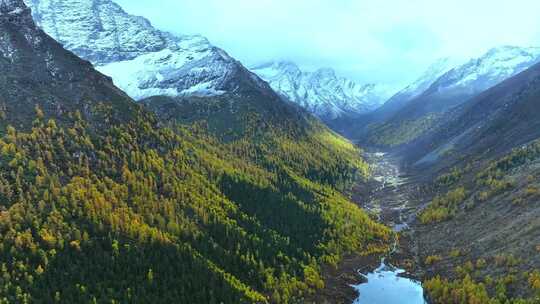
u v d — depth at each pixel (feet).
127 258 534.78
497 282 535.19
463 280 562.25
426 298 581.12
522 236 608.19
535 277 504.02
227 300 521.65
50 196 566.77
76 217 562.66
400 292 607.37
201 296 517.14
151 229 583.17
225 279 552.41
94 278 499.10
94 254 524.52
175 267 548.31
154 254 553.23
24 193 561.02
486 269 580.71
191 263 556.10
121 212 594.65
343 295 597.52
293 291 584.81
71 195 579.07
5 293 450.71
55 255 506.07
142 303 487.61
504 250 601.62
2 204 539.29
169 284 521.65
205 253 591.37
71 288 476.95
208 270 556.10
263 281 588.50
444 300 550.36
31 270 482.28
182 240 605.31
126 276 517.14
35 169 598.75
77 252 519.19
